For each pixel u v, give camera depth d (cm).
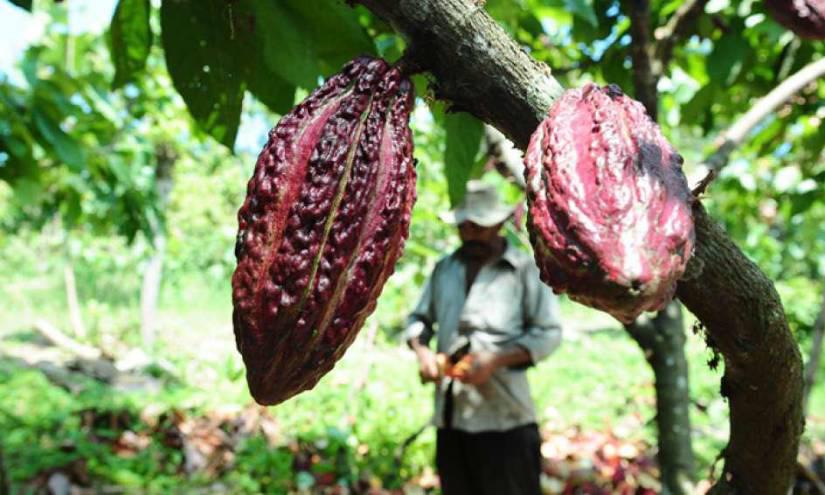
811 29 114
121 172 384
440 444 331
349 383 582
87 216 475
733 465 107
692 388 673
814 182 319
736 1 221
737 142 170
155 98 491
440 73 83
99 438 496
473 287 312
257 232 77
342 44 138
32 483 404
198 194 1220
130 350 827
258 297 77
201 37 132
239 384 555
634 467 485
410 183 80
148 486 423
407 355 743
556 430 577
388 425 531
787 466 103
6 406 549
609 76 231
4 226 1484
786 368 91
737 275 83
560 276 67
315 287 76
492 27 81
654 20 230
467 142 151
